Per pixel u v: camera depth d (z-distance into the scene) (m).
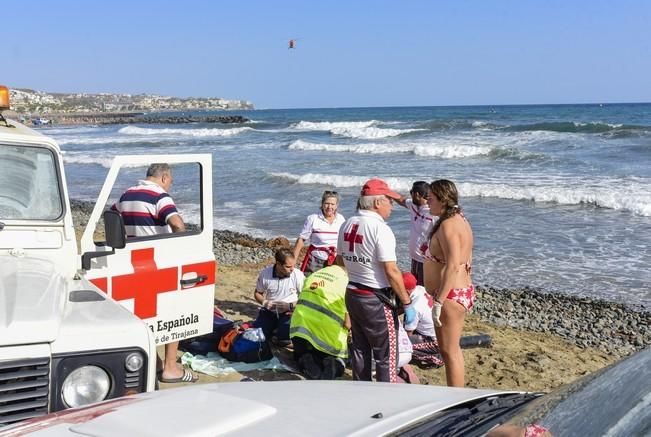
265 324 6.70
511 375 6.73
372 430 2.24
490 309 10.44
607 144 33.62
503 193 20.25
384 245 5.03
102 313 3.36
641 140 34.88
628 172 23.78
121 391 3.18
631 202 18.09
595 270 12.77
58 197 4.16
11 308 3.12
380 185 5.18
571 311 10.48
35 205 4.09
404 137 45.25
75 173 30.25
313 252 7.45
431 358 6.60
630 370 2.18
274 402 2.55
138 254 4.68
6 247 3.96
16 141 4.07
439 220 5.03
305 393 2.73
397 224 16.67
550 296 11.25
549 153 30.91
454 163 28.98
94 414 2.45
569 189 20.14
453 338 5.11
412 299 6.58
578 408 2.06
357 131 50.41
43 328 3.01
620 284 11.90
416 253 7.22
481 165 27.91
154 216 5.01
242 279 10.52
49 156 4.17
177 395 2.56
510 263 13.33
